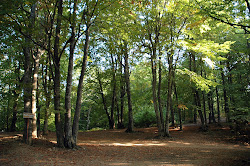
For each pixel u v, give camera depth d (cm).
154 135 1961
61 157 895
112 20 1265
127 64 2281
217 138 1748
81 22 1133
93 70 2805
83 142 1494
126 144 1461
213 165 821
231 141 1603
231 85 1991
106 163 831
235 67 2145
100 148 1201
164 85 2388
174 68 1733
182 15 1598
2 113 2798
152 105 3003
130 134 2047
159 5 1620
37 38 1193
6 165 696
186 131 2192
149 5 1579
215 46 1259
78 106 1173
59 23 1102
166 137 1777
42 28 1155
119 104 2978
